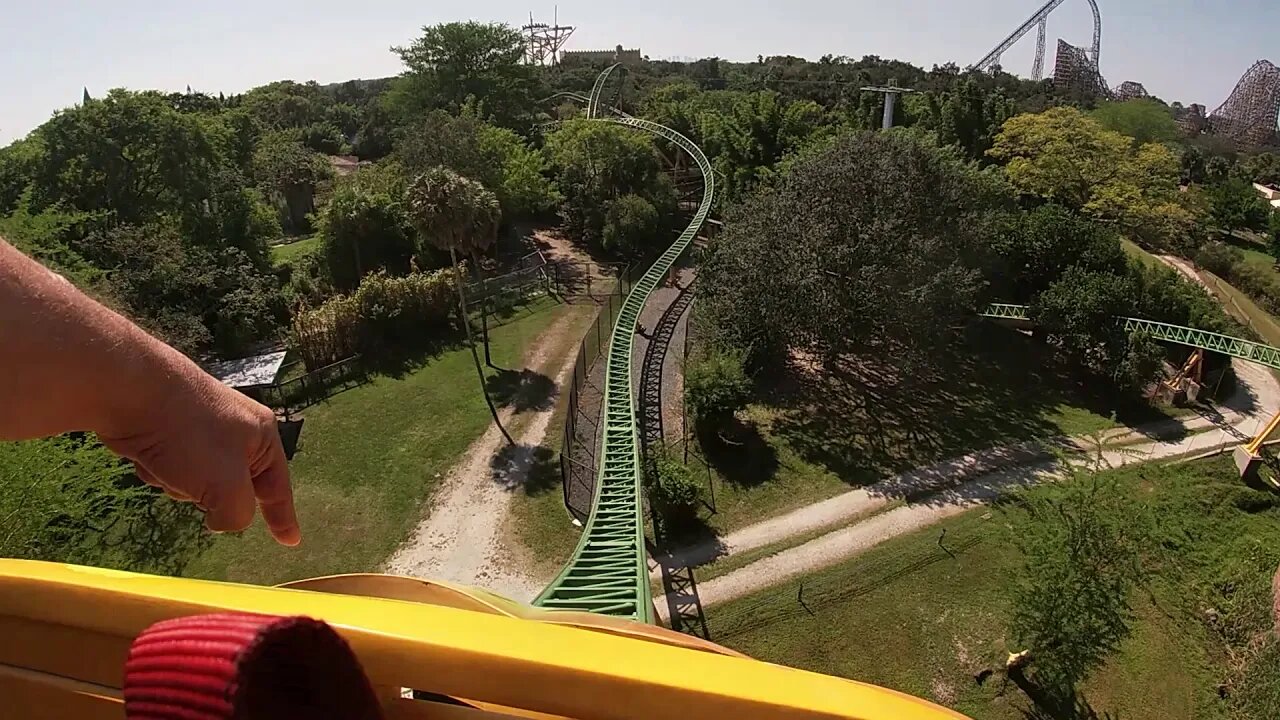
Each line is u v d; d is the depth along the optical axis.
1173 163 74.31
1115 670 26.19
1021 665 25.52
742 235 45.94
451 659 1.54
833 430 40.72
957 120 83.19
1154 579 30.28
